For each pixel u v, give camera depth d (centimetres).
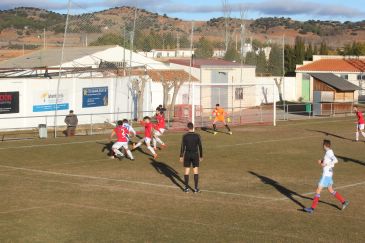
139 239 1345
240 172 2339
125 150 2742
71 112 3722
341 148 3119
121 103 4812
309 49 8988
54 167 2477
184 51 8681
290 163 2581
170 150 2995
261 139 3509
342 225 1477
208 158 2727
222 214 1599
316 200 1630
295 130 4069
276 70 7556
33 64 5519
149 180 2158
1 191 1945
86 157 2761
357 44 9531
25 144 3216
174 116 4856
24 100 4116
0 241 1334
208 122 4619
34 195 1877
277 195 1875
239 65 6228
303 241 1323
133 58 5928
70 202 1767
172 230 1424
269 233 1394
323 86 5431
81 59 5531
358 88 5534
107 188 1997
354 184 2070
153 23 8938
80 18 6091
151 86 5372
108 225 1479
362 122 3428
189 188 1995
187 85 5594
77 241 1334
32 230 1434
